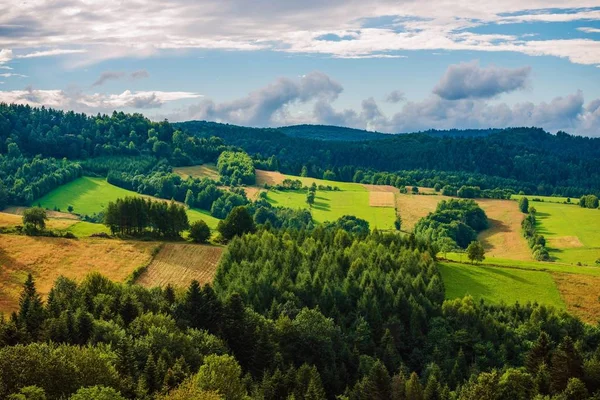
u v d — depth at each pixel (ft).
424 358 339.57
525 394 271.49
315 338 312.50
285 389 254.06
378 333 355.36
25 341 250.78
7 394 179.83
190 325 317.42
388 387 267.80
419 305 372.17
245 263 415.64
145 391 214.28
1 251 442.50
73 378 195.21
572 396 262.06
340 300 384.27
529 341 356.18
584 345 357.20
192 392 197.88
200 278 427.74
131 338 265.75
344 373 304.09
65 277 398.21
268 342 290.56
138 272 430.20
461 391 275.39
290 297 373.20
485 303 410.11
